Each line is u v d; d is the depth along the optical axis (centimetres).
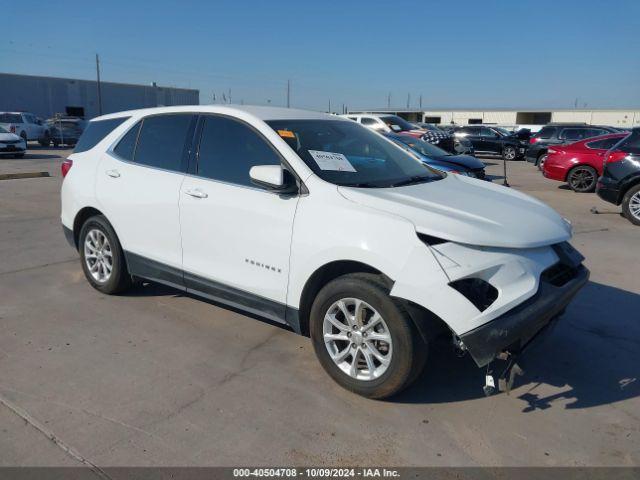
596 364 388
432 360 386
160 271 444
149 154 455
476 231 308
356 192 339
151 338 416
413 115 5894
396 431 304
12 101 4503
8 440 287
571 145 1308
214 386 348
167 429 301
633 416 325
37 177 1409
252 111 411
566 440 299
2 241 705
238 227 380
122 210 461
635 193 885
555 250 356
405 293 300
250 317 461
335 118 458
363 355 333
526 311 302
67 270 582
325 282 358
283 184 346
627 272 612
